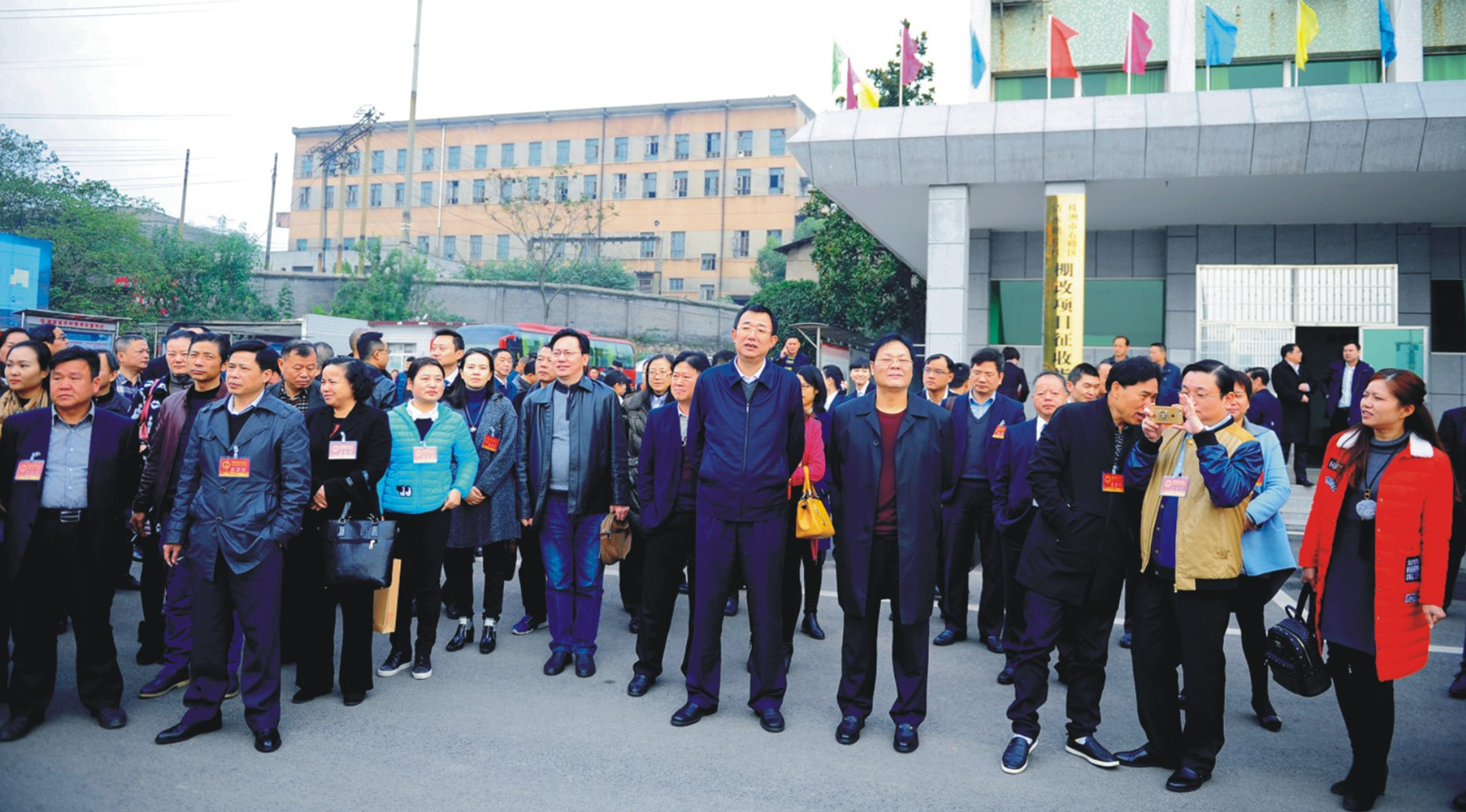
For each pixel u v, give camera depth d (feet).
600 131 161.68
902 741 12.44
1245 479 10.97
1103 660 12.25
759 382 13.55
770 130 155.84
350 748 12.27
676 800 10.82
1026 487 15.60
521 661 16.55
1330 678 11.41
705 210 156.97
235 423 12.60
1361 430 11.41
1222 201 40.09
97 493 12.91
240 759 11.82
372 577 13.41
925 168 38.04
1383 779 10.78
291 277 109.29
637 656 16.57
